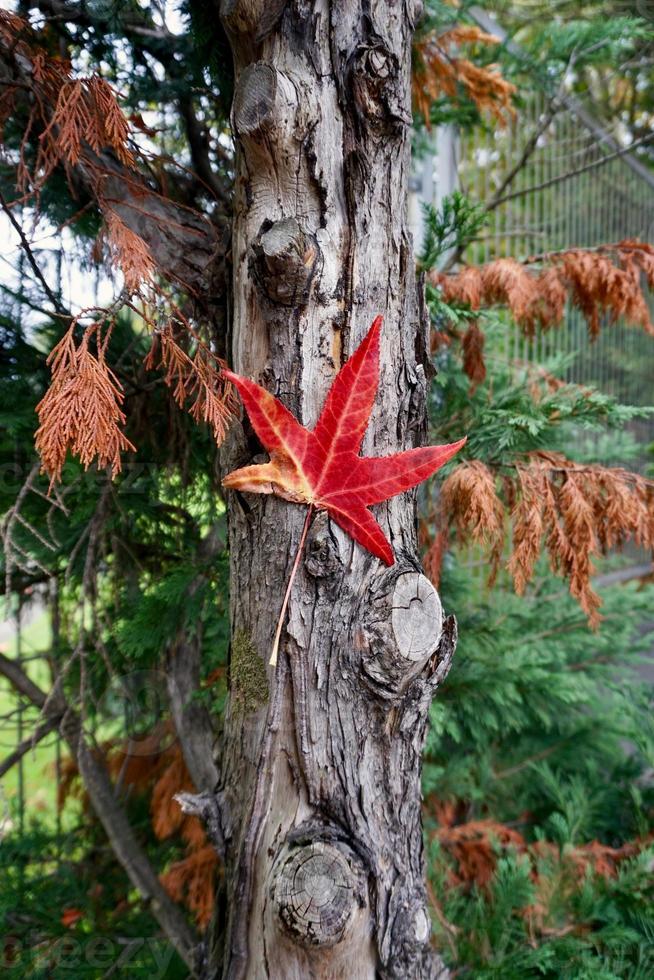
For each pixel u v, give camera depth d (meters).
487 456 0.72
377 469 0.48
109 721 0.80
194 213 0.59
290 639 0.49
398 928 0.50
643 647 1.13
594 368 1.53
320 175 0.49
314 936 0.46
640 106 2.23
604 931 0.73
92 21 0.59
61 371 0.45
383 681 0.48
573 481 0.65
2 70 0.53
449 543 0.74
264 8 0.48
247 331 0.50
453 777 0.94
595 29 0.90
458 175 1.08
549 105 0.99
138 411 0.69
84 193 0.64
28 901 0.82
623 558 1.53
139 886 0.80
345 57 0.49
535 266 0.80
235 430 0.51
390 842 0.50
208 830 0.53
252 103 0.48
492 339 0.93
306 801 0.49
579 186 1.44
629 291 0.72
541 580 1.15
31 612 0.79
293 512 0.49
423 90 0.77
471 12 1.01
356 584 0.49
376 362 0.47
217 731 0.82
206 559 0.72
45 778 1.24
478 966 0.71
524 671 0.92
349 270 0.49
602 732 1.10
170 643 0.74
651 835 0.90
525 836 1.01
